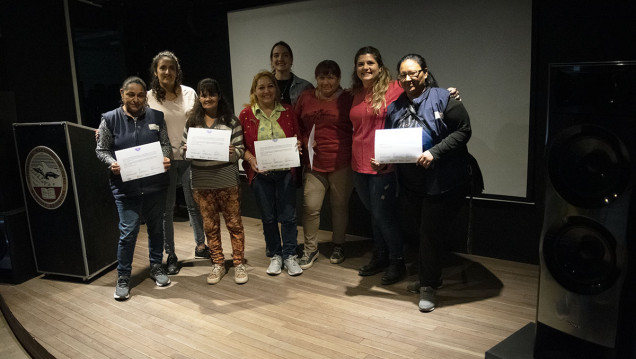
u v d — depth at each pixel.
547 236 1.91
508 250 3.40
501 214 3.37
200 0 4.37
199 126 3.04
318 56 3.95
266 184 3.21
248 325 2.65
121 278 3.07
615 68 1.66
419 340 2.43
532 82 3.06
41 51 3.86
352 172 3.31
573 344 1.90
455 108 2.49
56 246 3.34
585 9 2.83
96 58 4.48
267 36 4.18
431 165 2.51
